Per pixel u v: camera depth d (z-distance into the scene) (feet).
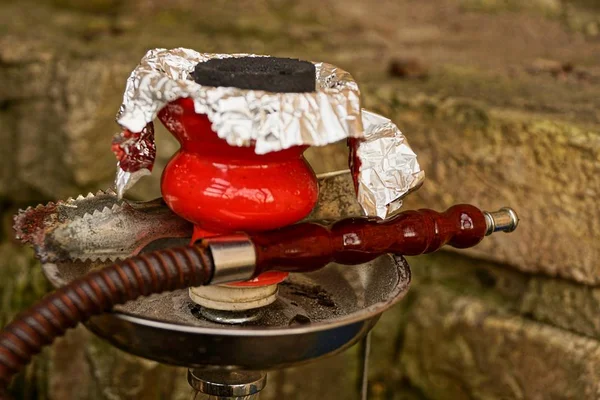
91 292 2.05
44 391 4.97
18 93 5.04
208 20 6.33
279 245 2.25
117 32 5.82
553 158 3.59
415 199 4.05
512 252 3.84
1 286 5.25
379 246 2.42
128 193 4.87
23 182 5.21
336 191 2.89
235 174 2.25
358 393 4.54
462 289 4.16
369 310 2.23
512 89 4.33
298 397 4.63
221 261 2.15
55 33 5.66
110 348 4.63
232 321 2.51
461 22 6.52
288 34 5.95
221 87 2.11
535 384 3.82
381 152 2.38
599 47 5.78
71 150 4.90
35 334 2.01
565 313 3.77
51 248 2.43
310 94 2.14
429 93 4.04
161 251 2.13
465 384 4.09
